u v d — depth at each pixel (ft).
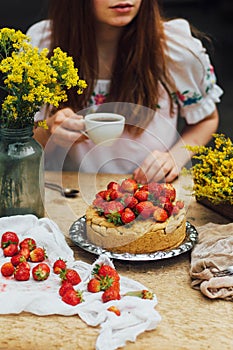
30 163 6.50
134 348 4.82
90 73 9.07
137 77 9.04
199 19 33.58
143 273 5.99
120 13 8.38
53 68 6.25
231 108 22.17
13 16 31.42
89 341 4.90
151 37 8.89
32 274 5.69
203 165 7.02
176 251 6.14
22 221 6.51
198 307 5.40
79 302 5.31
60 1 8.86
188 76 9.92
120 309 5.16
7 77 6.18
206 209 7.51
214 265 5.79
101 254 6.04
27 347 4.85
